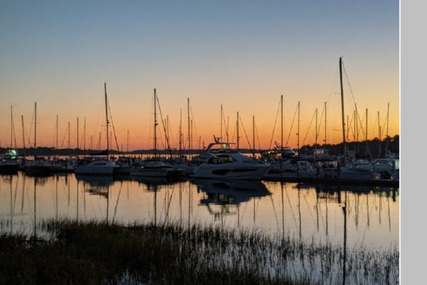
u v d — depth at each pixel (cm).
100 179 5972
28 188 4659
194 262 1291
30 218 2419
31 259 1200
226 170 5162
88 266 1168
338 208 2872
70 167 7556
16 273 1097
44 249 1358
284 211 2750
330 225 2216
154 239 1541
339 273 1273
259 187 4484
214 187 4569
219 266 1212
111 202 3350
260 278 1095
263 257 1452
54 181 5697
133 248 1359
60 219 2186
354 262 1400
